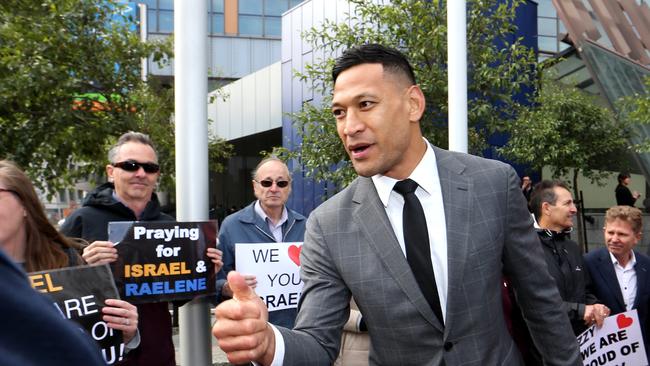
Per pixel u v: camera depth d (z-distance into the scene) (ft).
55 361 1.88
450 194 6.09
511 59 26.43
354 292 6.02
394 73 5.72
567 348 6.30
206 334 9.73
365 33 26.43
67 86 26.84
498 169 6.39
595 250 13.52
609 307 12.94
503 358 6.05
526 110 28.37
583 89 44.45
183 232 9.41
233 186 98.22
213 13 102.78
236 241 13.61
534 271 6.27
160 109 31.73
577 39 38.91
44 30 26.94
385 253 5.91
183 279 9.39
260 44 104.22
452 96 15.29
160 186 31.32
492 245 5.99
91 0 28.60
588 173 38.45
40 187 28.04
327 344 5.63
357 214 6.17
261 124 70.23
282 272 13.04
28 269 8.09
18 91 25.55
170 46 31.81
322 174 26.76
